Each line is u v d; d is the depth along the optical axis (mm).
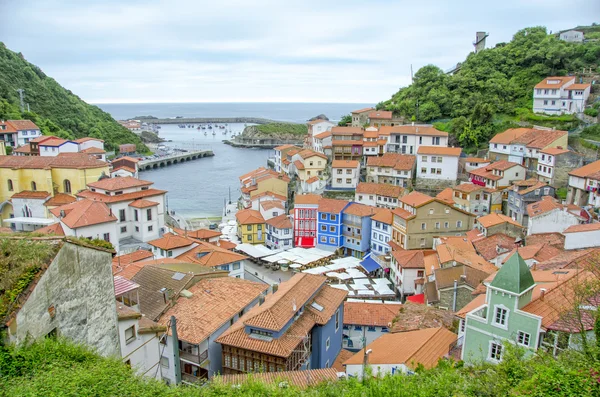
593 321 24828
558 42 138875
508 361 22672
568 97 117562
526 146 101000
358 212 90812
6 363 17922
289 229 95312
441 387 21938
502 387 20672
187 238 72188
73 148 122812
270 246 98375
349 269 78250
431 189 106125
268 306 35156
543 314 27938
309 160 124000
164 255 67312
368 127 137750
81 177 84438
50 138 125688
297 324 35312
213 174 193375
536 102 122188
